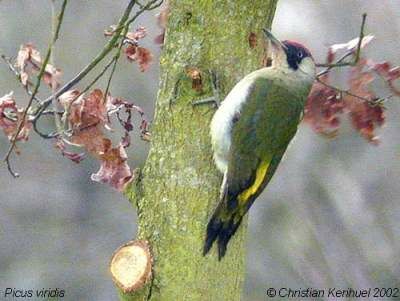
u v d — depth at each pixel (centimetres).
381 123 1100
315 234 1742
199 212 937
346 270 1673
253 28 952
